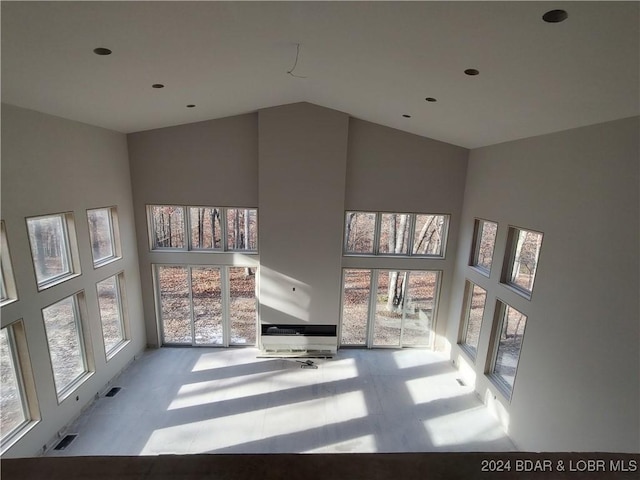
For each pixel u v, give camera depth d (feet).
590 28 7.34
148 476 1.75
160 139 21.71
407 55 10.82
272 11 9.04
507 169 17.84
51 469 1.75
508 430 16.96
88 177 17.85
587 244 12.60
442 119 17.20
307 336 24.00
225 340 24.73
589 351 12.32
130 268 22.15
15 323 13.84
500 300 18.24
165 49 10.84
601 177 12.05
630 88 9.22
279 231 22.56
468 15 8.02
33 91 12.48
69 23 8.66
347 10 8.83
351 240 23.84
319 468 1.82
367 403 19.12
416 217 23.50
